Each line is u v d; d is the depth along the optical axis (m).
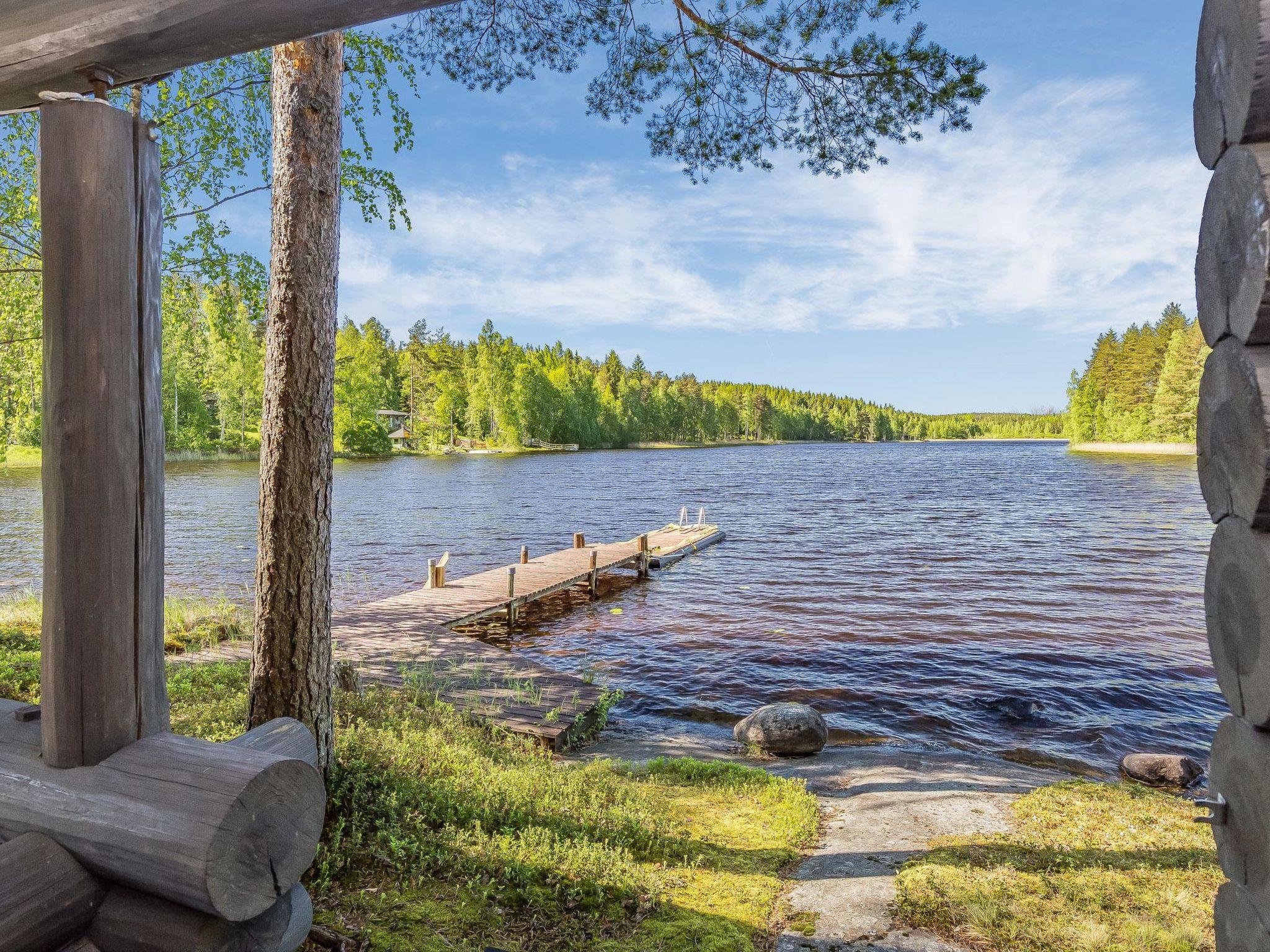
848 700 9.30
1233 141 1.22
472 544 23.11
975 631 12.70
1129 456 77.81
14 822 1.91
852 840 4.67
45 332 1.87
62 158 1.82
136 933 1.82
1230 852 1.42
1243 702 1.31
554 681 8.92
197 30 1.79
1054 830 4.67
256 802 1.81
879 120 5.35
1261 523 1.23
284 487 4.30
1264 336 1.19
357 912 3.42
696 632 12.94
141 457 1.97
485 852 4.00
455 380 83.88
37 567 16.19
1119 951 3.25
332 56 4.32
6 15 1.92
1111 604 14.79
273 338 4.32
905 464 76.25
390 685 8.30
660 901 3.77
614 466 65.50
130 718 1.97
